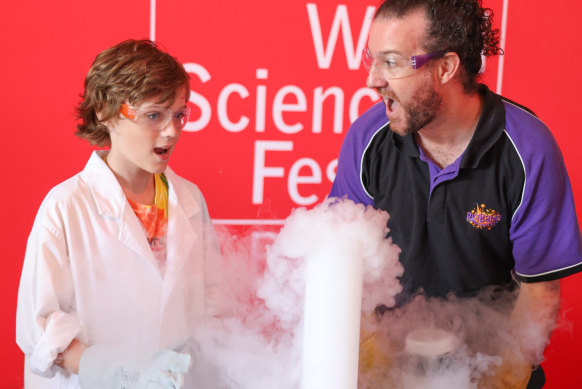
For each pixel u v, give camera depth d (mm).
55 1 2137
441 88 1133
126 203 1281
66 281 1200
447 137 1229
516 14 2521
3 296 2246
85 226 1243
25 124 2184
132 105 1148
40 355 1048
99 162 1296
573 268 1250
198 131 2348
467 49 1114
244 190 2439
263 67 2371
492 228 1271
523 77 2590
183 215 1377
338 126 2496
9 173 2195
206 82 2324
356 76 2477
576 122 2678
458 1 1090
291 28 2369
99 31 2197
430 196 1280
